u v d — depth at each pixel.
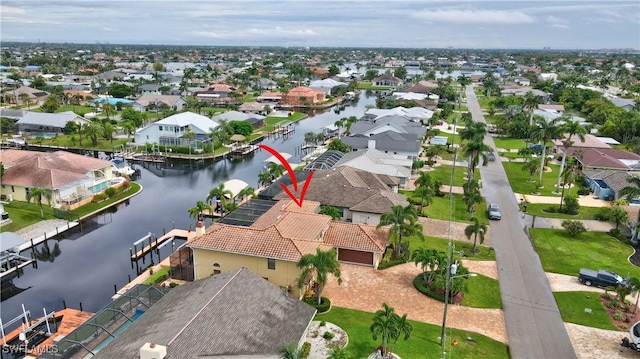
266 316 40.09
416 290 54.38
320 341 43.97
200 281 46.03
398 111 160.25
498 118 159.12
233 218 66.88
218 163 117.81
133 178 103.81
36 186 80.25
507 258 63.53
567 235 71.44
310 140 130.62
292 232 55.97
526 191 93.50
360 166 91.44
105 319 43.09
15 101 189.88
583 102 185.12
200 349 34.31
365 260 60.09
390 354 42.06
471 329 47.06
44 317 47.62
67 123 137.62
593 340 45.81
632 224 70.75
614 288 55.31
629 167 102.75
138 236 72.00
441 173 104.62
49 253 66.06
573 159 110.00
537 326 47.97
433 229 72.81
